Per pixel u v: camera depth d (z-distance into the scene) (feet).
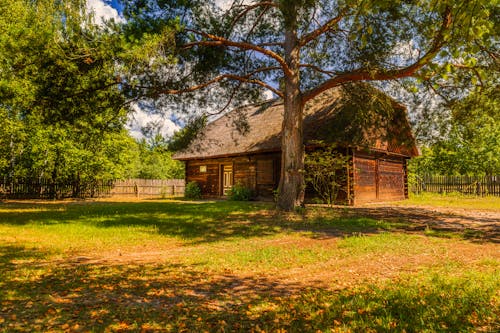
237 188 74.23
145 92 39.29
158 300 13.79
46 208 57.11
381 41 38.88
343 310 12.24
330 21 41.63
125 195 104.12
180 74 41.73
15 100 40.22
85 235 29.73
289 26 38.52
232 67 47.80
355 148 60.75
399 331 10.38
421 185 94.07
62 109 38.37
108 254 23.06
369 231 31.78
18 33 34.65
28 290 14.70
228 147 78.59
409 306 12.30
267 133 73.46
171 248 25.30
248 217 42.19
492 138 102.37
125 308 12.76
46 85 36.63
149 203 69.31
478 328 10.66
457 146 108.99
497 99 38.55
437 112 44.06
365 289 14.73
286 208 45.83
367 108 46.52
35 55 34.86
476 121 44.27
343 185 60.34
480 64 36.63
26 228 33.32
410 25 35.35
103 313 12.21
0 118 76.33
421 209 52.34
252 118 85.81
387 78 39.19
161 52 33.76
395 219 40.09
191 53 40.63
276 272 18.15
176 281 16.37
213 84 47.42
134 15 33.09
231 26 44.27
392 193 74.33
